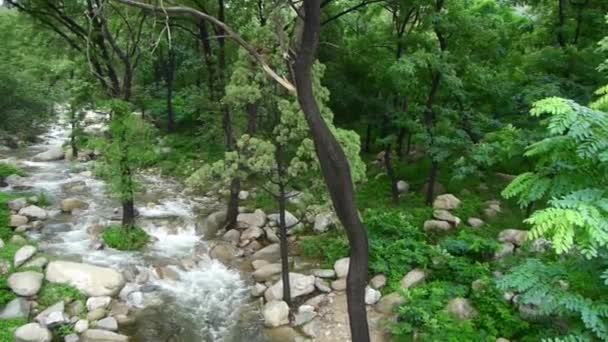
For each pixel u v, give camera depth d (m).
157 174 20.94
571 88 13.94
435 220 14.12
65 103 25.83
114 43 13.09
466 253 11.75
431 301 9.91
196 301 11.34
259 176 11.49
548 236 5.11
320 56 17.56
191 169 20.50
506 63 16.47
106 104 12.98
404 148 21.05
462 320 9.36
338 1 17.75
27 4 14.20
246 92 9.52
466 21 13.76
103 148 13.05
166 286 11.88
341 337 9.82
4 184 18.38
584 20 15.85
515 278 5.83
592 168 5.38
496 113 15.94
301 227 14.56
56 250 13.01
